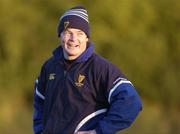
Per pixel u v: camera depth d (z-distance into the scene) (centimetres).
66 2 5272
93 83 1324
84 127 1321
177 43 5684
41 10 5294
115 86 1311
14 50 5209
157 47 5500
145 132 4441
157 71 5525
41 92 1424
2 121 4841
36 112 1434
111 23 5372
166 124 4766
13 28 5228
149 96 5547
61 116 1333
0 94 5156
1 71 5241
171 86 5525
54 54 1380
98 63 1330
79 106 1326
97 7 5319
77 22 1342
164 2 5569
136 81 5494
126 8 5394
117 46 5381
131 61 5434
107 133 1301
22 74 5278
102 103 1332
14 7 5234
